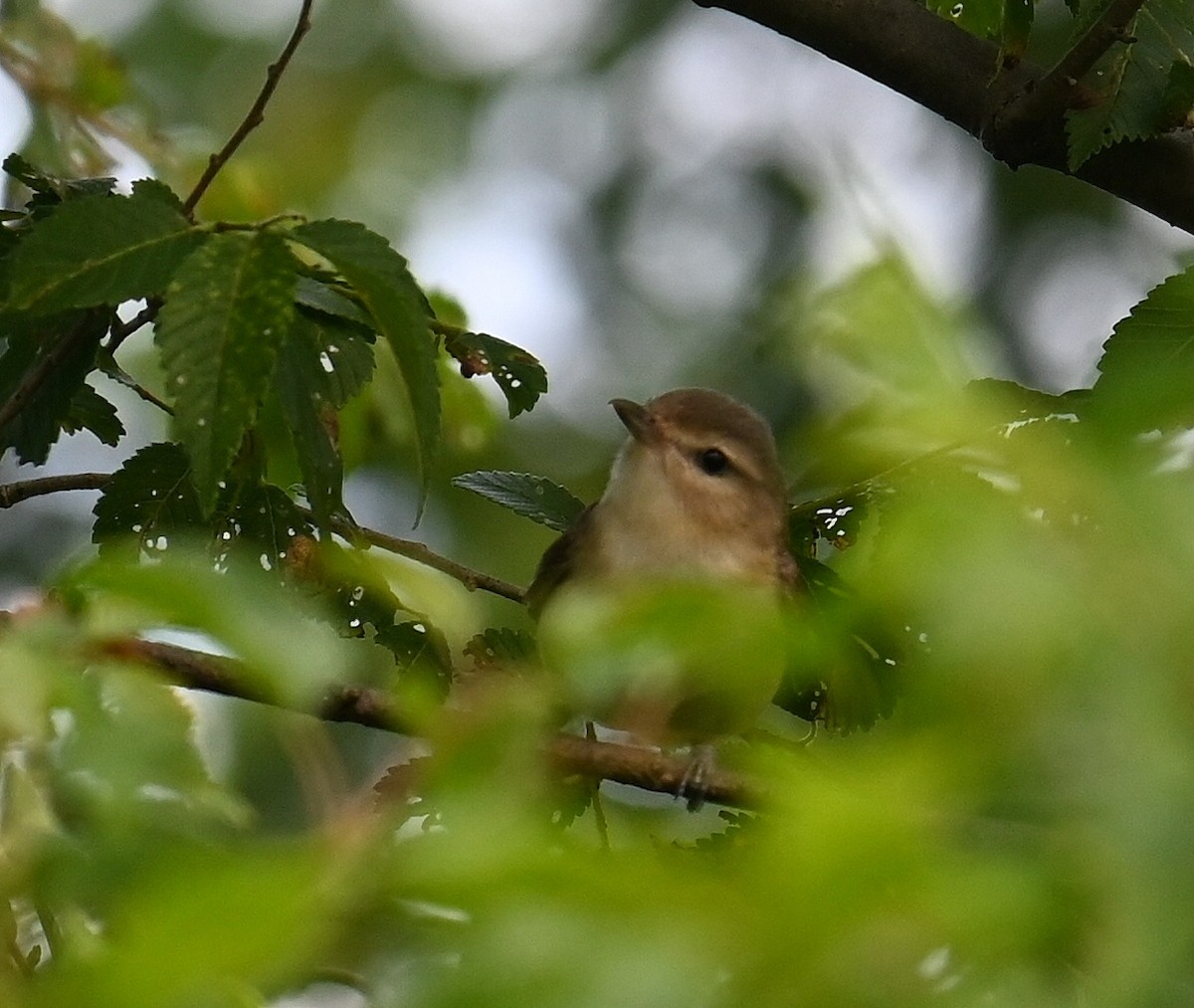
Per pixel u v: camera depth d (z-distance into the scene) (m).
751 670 4.83
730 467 11.34
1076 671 3.84
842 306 4.77
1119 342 7.12
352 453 12.79
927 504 4.20
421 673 9.59
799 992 3.77
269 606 4.84
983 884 3.79
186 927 3.69
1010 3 9.88
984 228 18.25
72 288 7.36
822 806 3.89
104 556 5.98
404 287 7.12
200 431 6.98
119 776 4.99
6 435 9.47
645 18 19.56
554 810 8.80
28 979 5.36
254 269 7.08
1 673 4.99
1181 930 3.59
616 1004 3.56
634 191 18.98
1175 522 4.01
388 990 4.22
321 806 4.91
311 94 18.91
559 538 11.83
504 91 19.30
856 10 10.58
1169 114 9.48
